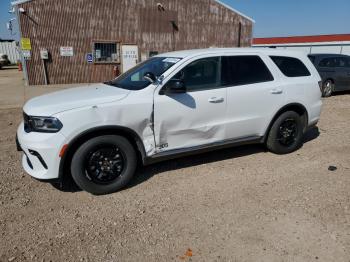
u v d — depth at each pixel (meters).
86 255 2.68
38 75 16.08
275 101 4.71
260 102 4.58
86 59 17.14
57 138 3.32
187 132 4.09
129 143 3.75
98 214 3.32
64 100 3.62
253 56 4.62
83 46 16.89
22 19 15.09
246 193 3.76
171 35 19.30
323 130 6.62
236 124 4.46
